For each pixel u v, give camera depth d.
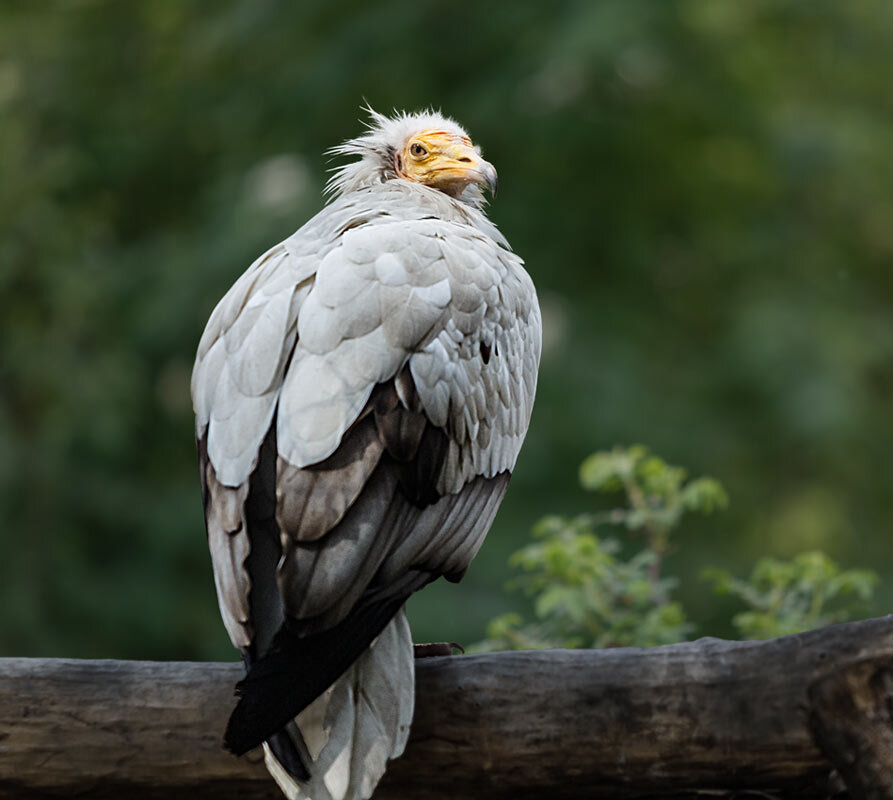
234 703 4.51
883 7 18.48
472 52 16.58
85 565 14.94
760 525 16.72
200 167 18.48
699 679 4.41
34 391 15.29
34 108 17.50
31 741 4.54
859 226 18.58
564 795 4.56
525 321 5.50
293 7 17.16
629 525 6.93
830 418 15.70
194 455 16.75
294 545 4.20
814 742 4.30
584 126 16.50
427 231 5.18
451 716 4.50
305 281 4.88
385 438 4.48
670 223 17.83
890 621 4.27
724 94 16.97
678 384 16.62
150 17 18.72
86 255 16.47
